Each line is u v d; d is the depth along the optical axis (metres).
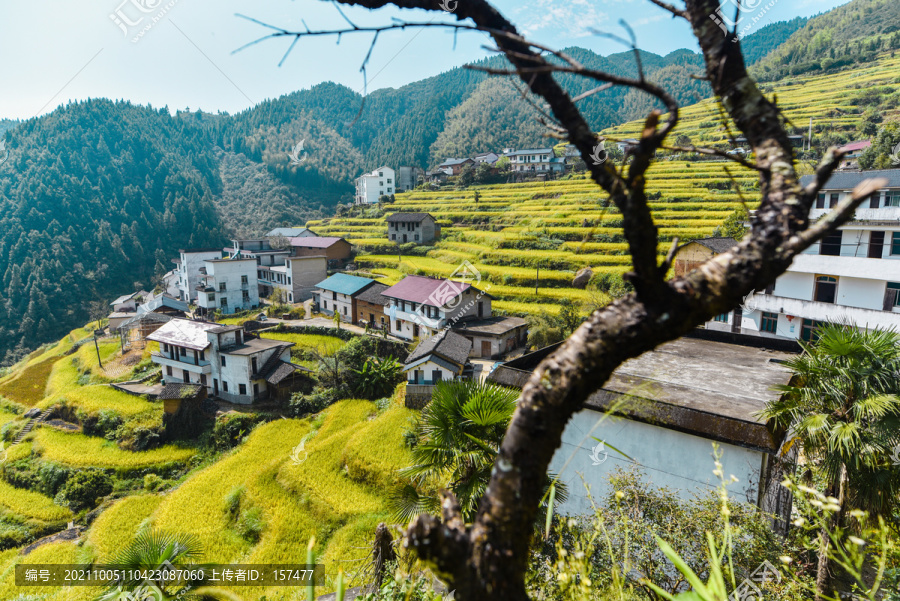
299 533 18.34
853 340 7.34
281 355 35.94
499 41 1.81
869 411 6.76
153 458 28.77
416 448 6.88
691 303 1.55
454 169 86.19
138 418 31.33
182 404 31.23
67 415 33.50
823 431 7.25
